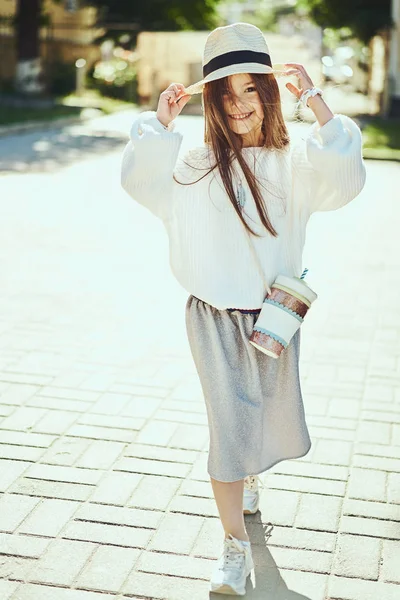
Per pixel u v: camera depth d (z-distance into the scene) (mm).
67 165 13688
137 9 31859
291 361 2719
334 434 3889
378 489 3377
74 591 2703
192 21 33344
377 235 8664
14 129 19016
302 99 2672
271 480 3439
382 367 4789
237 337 2686
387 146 17297
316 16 23297
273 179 2627
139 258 7418
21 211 9508
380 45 25922
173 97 2674
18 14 26250
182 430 3898
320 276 6887
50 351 4961
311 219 9539
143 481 3416
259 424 2701
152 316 5719
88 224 8875
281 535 3045
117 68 31766
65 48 32094
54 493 3309
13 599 2648
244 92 2594
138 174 2596
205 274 2654
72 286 6426
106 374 4609
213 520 3137
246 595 2699
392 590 2734
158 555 2912
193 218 2637
